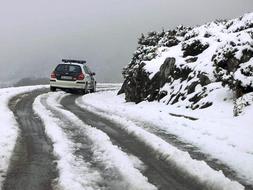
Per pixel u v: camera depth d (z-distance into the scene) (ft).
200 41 54.44
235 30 55.62
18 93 61.31
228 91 41.63
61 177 19.56
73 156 23.77
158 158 24.22
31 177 19.86
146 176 20.75
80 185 18.45
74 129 32.37
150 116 38.96
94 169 21.45
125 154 24.53
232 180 19.86
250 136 28.84
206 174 20.27
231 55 42.96
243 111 35.14
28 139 28.32
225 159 23.52
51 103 50.52
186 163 22.20
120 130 32.78
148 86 56.85
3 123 32.81
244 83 38.50
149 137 28.55
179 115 39.81
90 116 40.37
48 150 25.36
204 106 41.57
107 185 19.04
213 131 31.19
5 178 19.57
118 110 44.57
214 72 45.68
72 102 54.95
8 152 23.84
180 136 30.09
